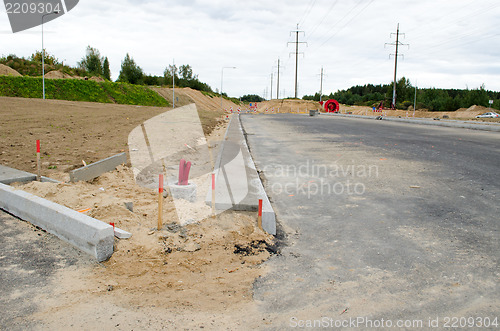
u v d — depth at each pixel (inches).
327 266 192.5
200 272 182.5
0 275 168.4
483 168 411.5
